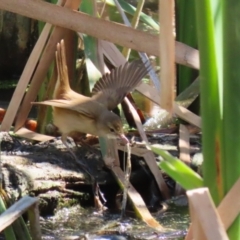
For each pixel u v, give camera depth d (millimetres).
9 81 9742
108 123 5723
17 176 5617
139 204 5672
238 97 2561
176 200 6148
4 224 3541
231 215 2590
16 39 9742
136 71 6039
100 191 6102
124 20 5941
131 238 5199
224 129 2619
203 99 2615
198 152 6629
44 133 6719
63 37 5828
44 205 5707
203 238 2650
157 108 7977
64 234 5281
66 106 5500
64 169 6020
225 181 2654
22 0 4531
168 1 2287
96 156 6395
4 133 6367
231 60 2545
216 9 2645
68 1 5309
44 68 5961
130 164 5898
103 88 6094
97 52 6070
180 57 4520
